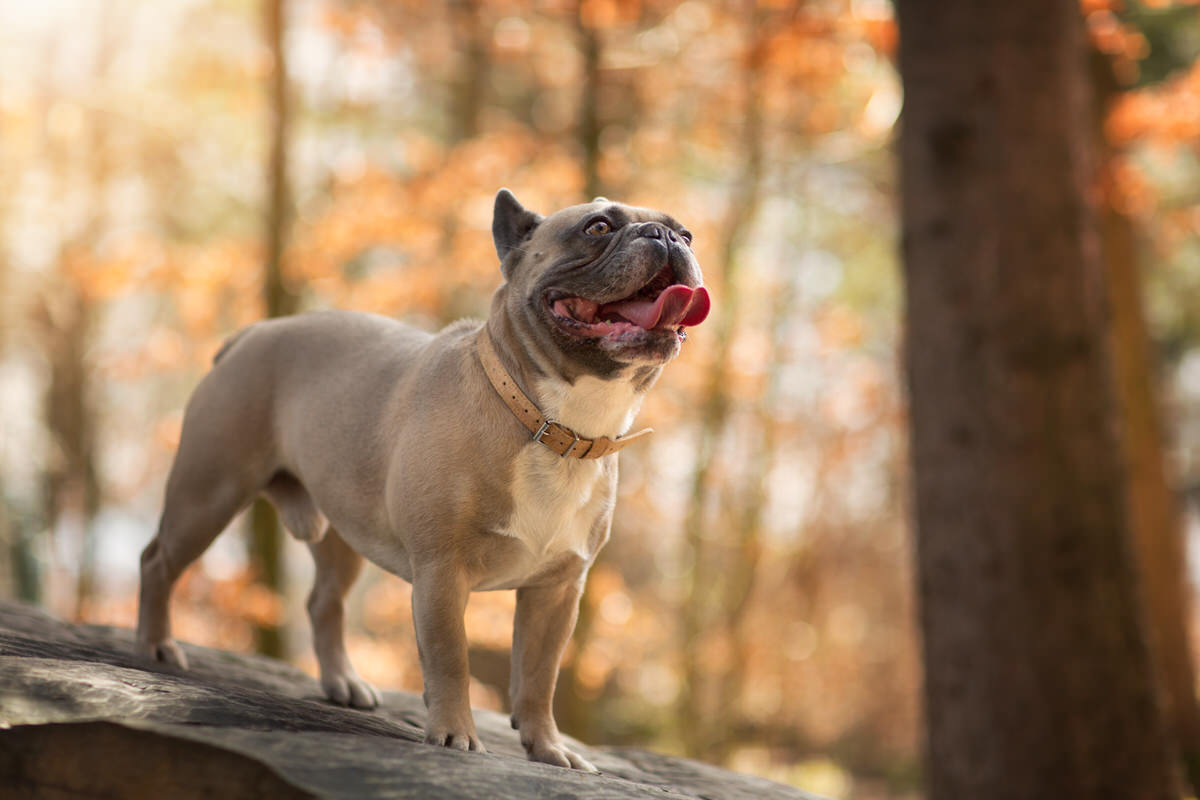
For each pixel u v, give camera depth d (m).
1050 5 5.81
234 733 2.18
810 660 18.78
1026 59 5.76
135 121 14.45
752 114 12.52
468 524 2.86
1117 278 11.35
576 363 2.85
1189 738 10.65
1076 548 5.51
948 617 5.65
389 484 2.99
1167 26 11.98
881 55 9.46
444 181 10.80
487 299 12.73
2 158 13.75
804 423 15.91
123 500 17.95
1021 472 5.55
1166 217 13.82
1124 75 11.32
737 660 13.62
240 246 11.09
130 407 18.58
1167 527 11.12
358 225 10.52
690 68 12.48
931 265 5.84
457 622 2.84
